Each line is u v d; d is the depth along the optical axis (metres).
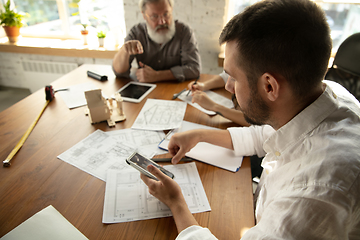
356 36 1.26
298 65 0.50
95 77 1.63
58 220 0.68
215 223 0.69
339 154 0.48
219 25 2.46
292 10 0.49
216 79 1.55
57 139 1.02
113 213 0.71
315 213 0.45
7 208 0.72
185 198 0.76
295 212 0.47
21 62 3.09
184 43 1.79
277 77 0.53
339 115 0.57
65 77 1.64
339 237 0.46
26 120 1.15
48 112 1.22
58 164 0.89
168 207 0.73
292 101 0.57
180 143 0.91
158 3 1.59
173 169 0.88
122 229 0.67
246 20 0.53
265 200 0.70
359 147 0.49
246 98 0.62
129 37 1.84
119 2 2.72
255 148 0.97
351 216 0.45
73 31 3.06
